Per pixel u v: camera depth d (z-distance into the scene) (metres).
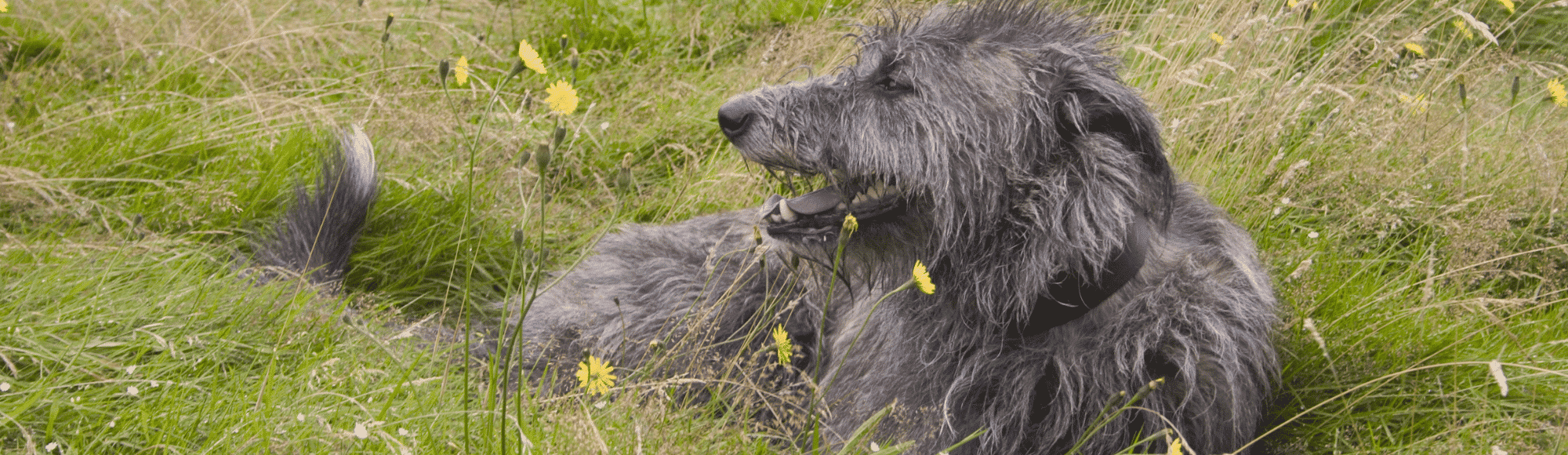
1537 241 5.84
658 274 5.93
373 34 9.23
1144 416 4.03
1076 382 4.14
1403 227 6.19
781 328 4.38
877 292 4.73
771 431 4.64
